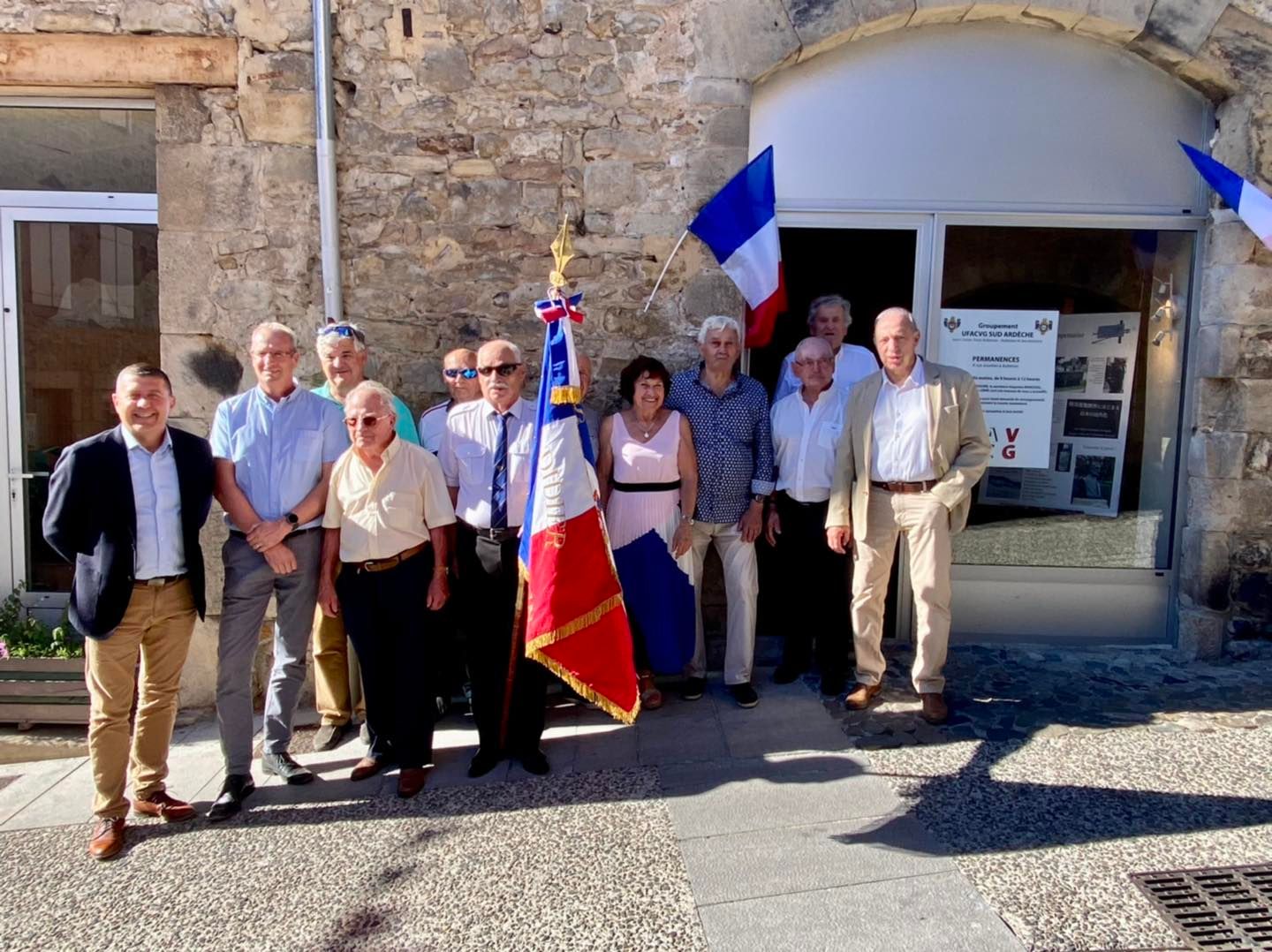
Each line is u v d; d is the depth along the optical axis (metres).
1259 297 4.17
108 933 2.51
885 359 3.51
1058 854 2.62
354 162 4.15
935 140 4.35
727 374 3.86
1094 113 4.34
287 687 3.41
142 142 4.31
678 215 4.21
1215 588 4.28
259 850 2.91
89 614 2.86
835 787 3.07
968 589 4.60
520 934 2.40
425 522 3.33
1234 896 2.41
